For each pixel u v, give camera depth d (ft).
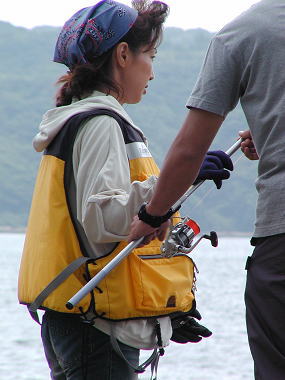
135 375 24.64
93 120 24.40
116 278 23.76
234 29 21.53
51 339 24.67
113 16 25.59
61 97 26.22
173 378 114.83
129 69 25.82
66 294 23.82
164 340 24.40
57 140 24.77
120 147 24.23
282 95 20.83
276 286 20.83
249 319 21.38
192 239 23.88
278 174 20.86
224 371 122.01
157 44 26.18
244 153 24.72
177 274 24.64
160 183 21.75
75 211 24.44
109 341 24.00
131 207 23.08
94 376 24.09
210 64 21.56
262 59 21.07
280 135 20.83
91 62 25.67
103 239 23.57
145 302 23.88
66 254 24.17
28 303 24.49
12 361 129.18
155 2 26.08
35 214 24.80
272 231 20.83
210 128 21.40
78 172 24.14
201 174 23.02
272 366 20.86
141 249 24.14
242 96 21.63
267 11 21.35
